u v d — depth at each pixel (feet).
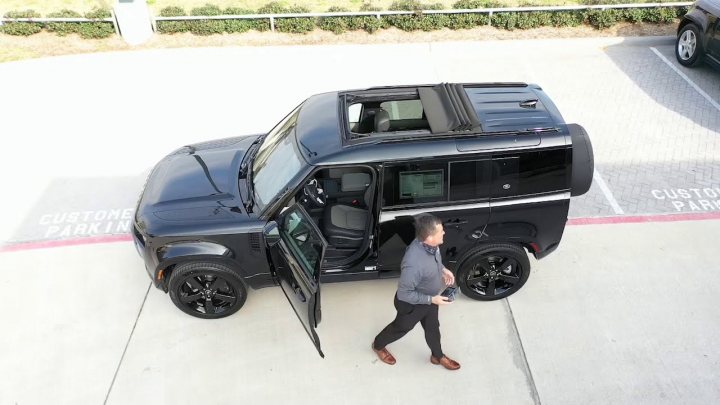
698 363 17.17
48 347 18.54
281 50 37.29
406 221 16.87
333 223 18.57
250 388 17.07
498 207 16.99
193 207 17.93
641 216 22.90
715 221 22.48
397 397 16.61
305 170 16.39
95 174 26.73
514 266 18.70
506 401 16.40
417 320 15.55
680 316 18.70
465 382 16.94
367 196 17.02
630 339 18.01
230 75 34.99
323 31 39.65
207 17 38.93
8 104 32.71
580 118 29.50
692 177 24.90
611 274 20.36
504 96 18.57
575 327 18.48
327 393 16.81
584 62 35.22
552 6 39.19
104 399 16.97
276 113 30.96
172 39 39.29
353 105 19.49
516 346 17.95
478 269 18.79
